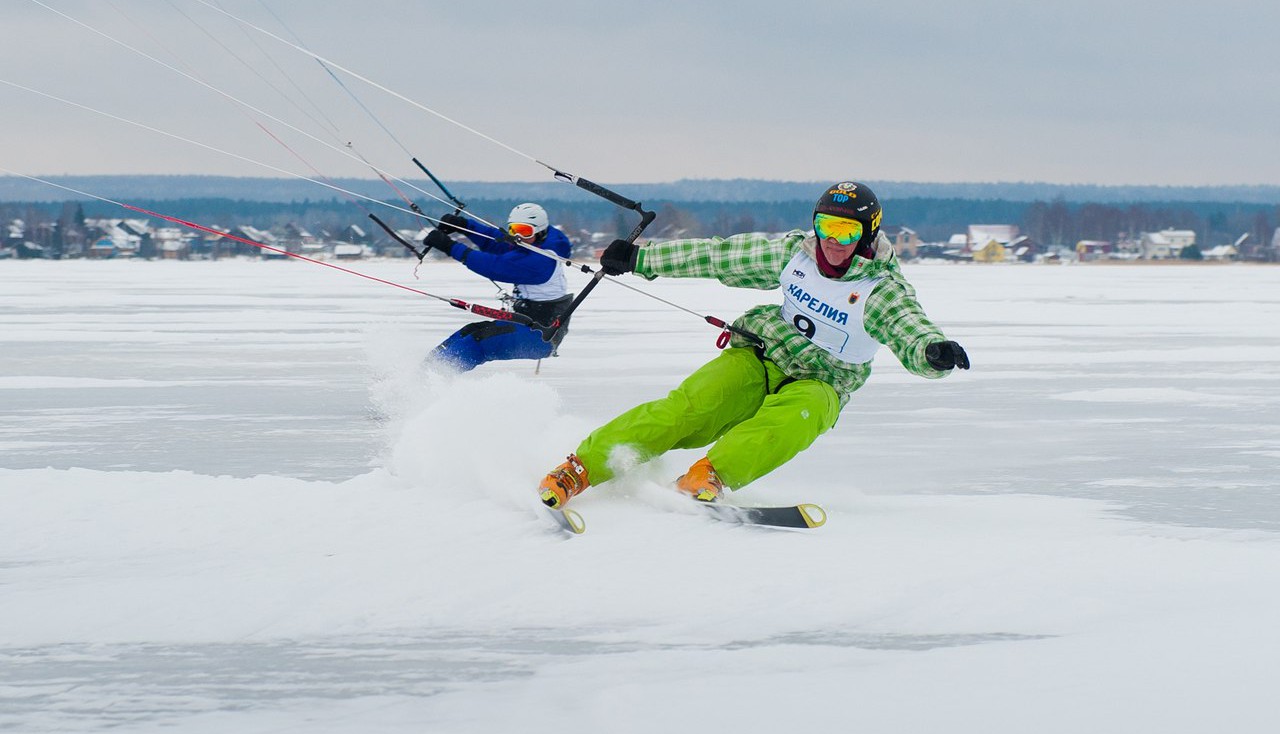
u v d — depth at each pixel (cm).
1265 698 529
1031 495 1062
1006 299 5516
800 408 912
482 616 657
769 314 965
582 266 991
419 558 766
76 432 1413
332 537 820
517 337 1631
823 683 554
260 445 1321
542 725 505
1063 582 730
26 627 636
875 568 757
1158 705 521
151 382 1958
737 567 755
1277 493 1078
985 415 1638
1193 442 1402
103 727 509
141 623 643
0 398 1745
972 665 579
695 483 899
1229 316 4075
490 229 1628
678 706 523
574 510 899
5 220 19975
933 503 1010
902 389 1944
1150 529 909
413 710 525
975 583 726
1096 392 1905
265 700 539
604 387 1895
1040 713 512
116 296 5162
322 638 623
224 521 861
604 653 602
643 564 758
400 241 1529
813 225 911
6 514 878
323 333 3048
